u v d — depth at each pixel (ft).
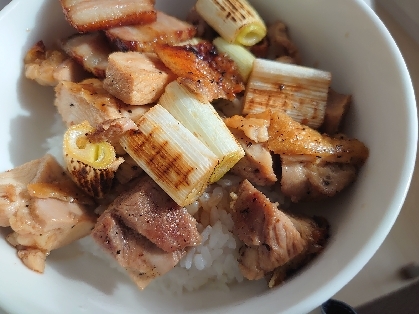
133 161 0.40
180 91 0.40
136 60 0.41
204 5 0.46
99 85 0.42
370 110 0.40
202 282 0.42
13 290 0.33
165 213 0.38
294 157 0.40
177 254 0.39
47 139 0.47
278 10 0.48
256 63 0.43
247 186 0.39
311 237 0.38
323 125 0.44
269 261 0.38
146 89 0.40
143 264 0.38
